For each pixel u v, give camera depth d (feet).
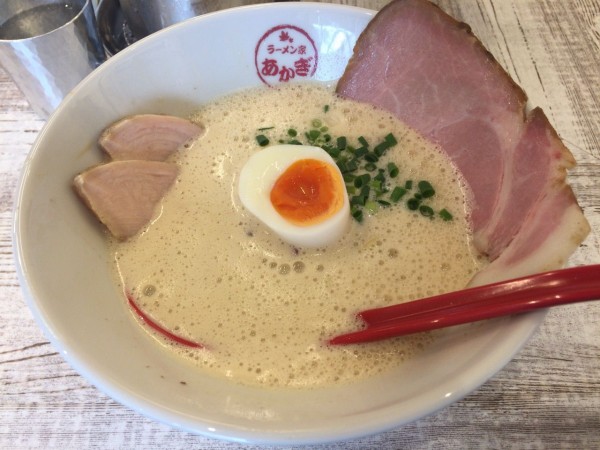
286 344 0.57
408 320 0.50
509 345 0.42
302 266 0.64
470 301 0.46
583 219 0.48
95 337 0.49
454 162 0.69
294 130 0.75
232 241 0.66
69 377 0.59
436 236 0.65
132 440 0.54
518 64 0.82
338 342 0.56
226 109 0.77
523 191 0.56
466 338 0.47
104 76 0.64
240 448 0.54
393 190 0.68
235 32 0.71
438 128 0.70
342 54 0.74
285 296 0.61
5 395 0.57
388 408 0.40
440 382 0.42
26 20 0.78
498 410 0.55
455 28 0.65
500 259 0.54
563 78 0.80
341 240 0.65
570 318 0.60
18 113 0.81
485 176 0.64
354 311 0.60
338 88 0.75
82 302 0.53
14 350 0.60
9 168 0.75
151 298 0.62
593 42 0.84
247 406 0.46
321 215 0.63
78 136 0.61
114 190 0.62
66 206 0.58
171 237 0.67
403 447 0.53
